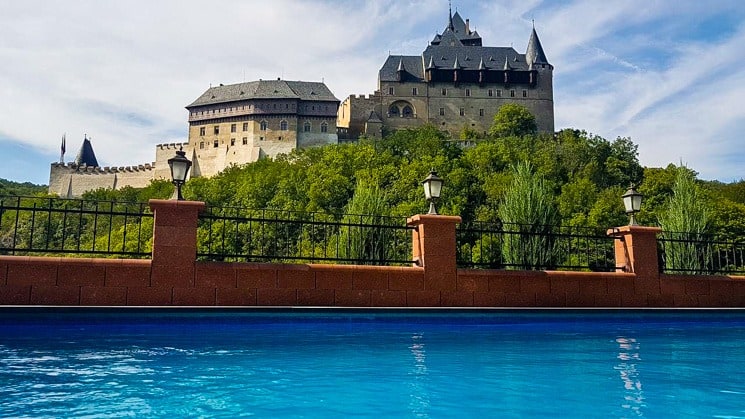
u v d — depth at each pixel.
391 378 4.73
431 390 4.29
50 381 4.47
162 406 3.72
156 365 5.20
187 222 8.59
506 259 16.88
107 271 8.09
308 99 95.94
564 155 81.25
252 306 8.45
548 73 104.75
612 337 8.05
